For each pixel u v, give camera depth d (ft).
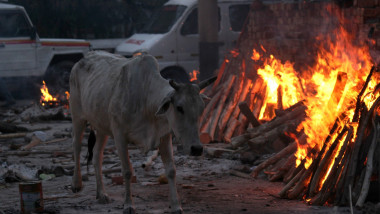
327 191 21.30
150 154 32.32
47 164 30.81
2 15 56.24
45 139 38.75
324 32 36.58
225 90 39.52
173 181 20.16
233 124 35.01
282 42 39.50
